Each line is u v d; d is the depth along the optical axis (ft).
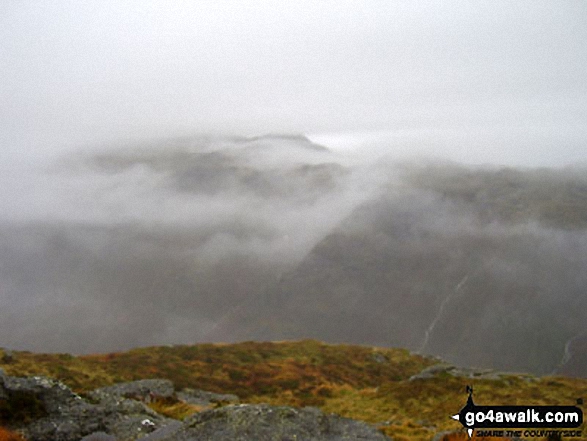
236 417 67.72
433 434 83.35
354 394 178.60
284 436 63.87
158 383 132.46
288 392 207.21
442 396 146.61
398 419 131.03
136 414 81.97
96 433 74.84
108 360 221.87
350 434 66.69
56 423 74.64
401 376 273.33
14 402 75.92
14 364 146.72
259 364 251.19
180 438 65.26
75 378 146.72
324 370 258.37
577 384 155.02
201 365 235.61
